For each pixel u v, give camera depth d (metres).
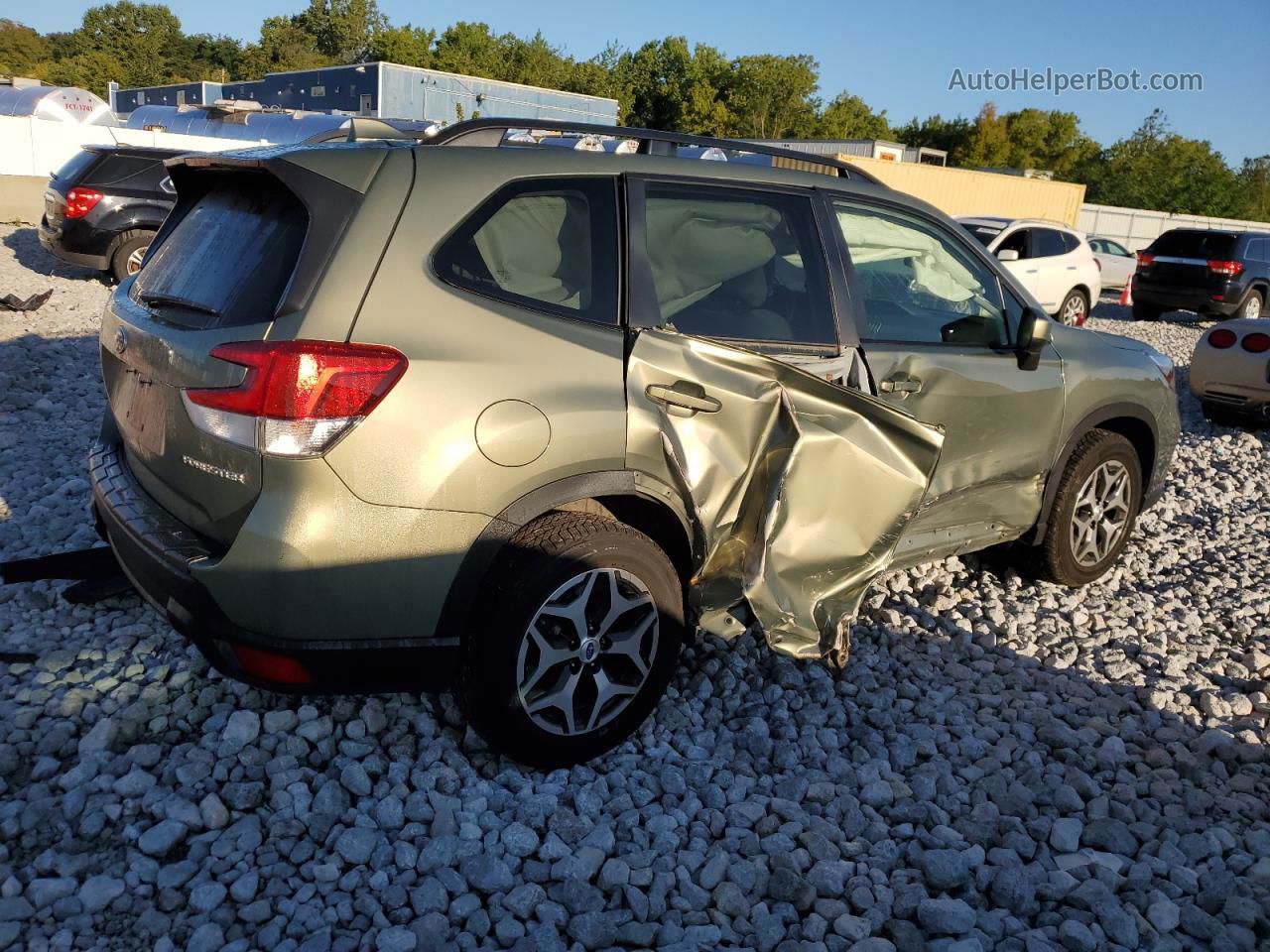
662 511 3.18
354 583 2.66
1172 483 7.32
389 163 2.85
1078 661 4.24
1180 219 40.66
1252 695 4.01
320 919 2.50
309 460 2.56
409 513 2.68
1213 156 65.69
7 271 13.03
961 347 4.02
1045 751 3.53
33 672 3.45
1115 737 3.58
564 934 2.55
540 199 3.05
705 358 3.13
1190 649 4.42
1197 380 9.19
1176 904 2.74
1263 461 8.24
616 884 2.69
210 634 2.69
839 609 3.44
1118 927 2.63
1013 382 4.14
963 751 3.48
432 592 2.77
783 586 3.25
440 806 2.90
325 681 2.75
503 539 2.85
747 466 3.18
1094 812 3.16
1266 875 2.87
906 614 4.55
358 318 2.66
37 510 4.83
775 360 3.18
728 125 80.69
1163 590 5.17
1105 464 4.77
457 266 2.85
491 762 3.15
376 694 3.16
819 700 3.75
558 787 3.05
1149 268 18.62
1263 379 8.69
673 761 3.27
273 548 2.58
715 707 3.65
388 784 3.01
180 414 2.78
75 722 3.18
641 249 3.19
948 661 4.18
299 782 2.95
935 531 4.11
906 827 3.04
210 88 41.62
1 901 2.46
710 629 3.36
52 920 2.45
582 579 2.96
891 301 3.83
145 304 3.17
